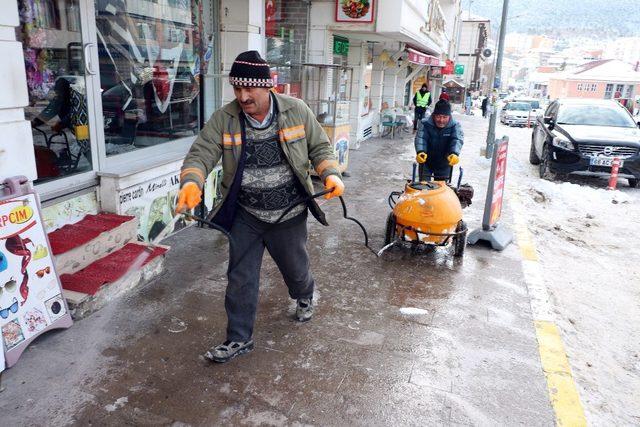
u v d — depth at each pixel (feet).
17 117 11.20
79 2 13.88
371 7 31.96
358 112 41.93
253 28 22.29
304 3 32.73
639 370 13.12
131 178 15.38
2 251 10.25
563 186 32.65
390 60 49.80
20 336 10.54
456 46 125.59
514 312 14.02
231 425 9.18
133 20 16.65
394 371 10.96
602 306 16.71
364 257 17.58
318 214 10.89
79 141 14.51
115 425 9.05
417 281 15.76
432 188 17.61
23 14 12.53
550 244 22.09
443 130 19.92
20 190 10.87
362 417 9.53
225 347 10.89
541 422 9.63
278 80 29.60
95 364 10.71
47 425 8.96
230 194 10.21
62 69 13.76
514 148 54.08
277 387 10.27
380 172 32.99
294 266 11.60
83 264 13.26
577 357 12.95
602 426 10.28
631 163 33.04
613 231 24.95
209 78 21.90
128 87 16.76
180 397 9.84
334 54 36.40
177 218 18.45
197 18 20.47
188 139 20.68
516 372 11.18
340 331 12.51
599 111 39.11
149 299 13.60
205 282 14.79
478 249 18.98
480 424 9.50
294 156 10.21
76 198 14.38
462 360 11.53
